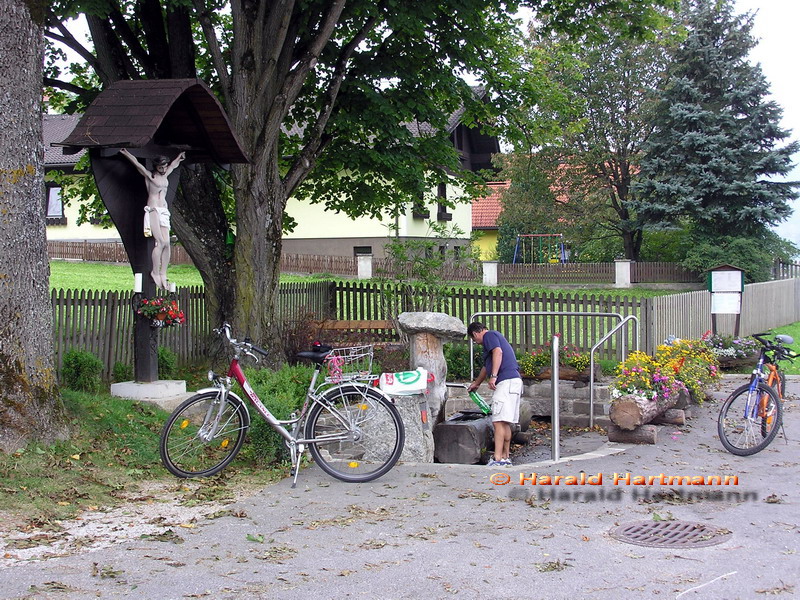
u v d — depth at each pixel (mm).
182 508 6637
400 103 14875
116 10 13039
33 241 7695
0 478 6762
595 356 13938
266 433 8031
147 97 9148
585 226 37531
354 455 8539
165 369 12461
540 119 18141
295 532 6016
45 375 7750
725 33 33969
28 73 7676
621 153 37062
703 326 18656
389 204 17578
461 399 12031
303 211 37625
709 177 32281
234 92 12289
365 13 13453
